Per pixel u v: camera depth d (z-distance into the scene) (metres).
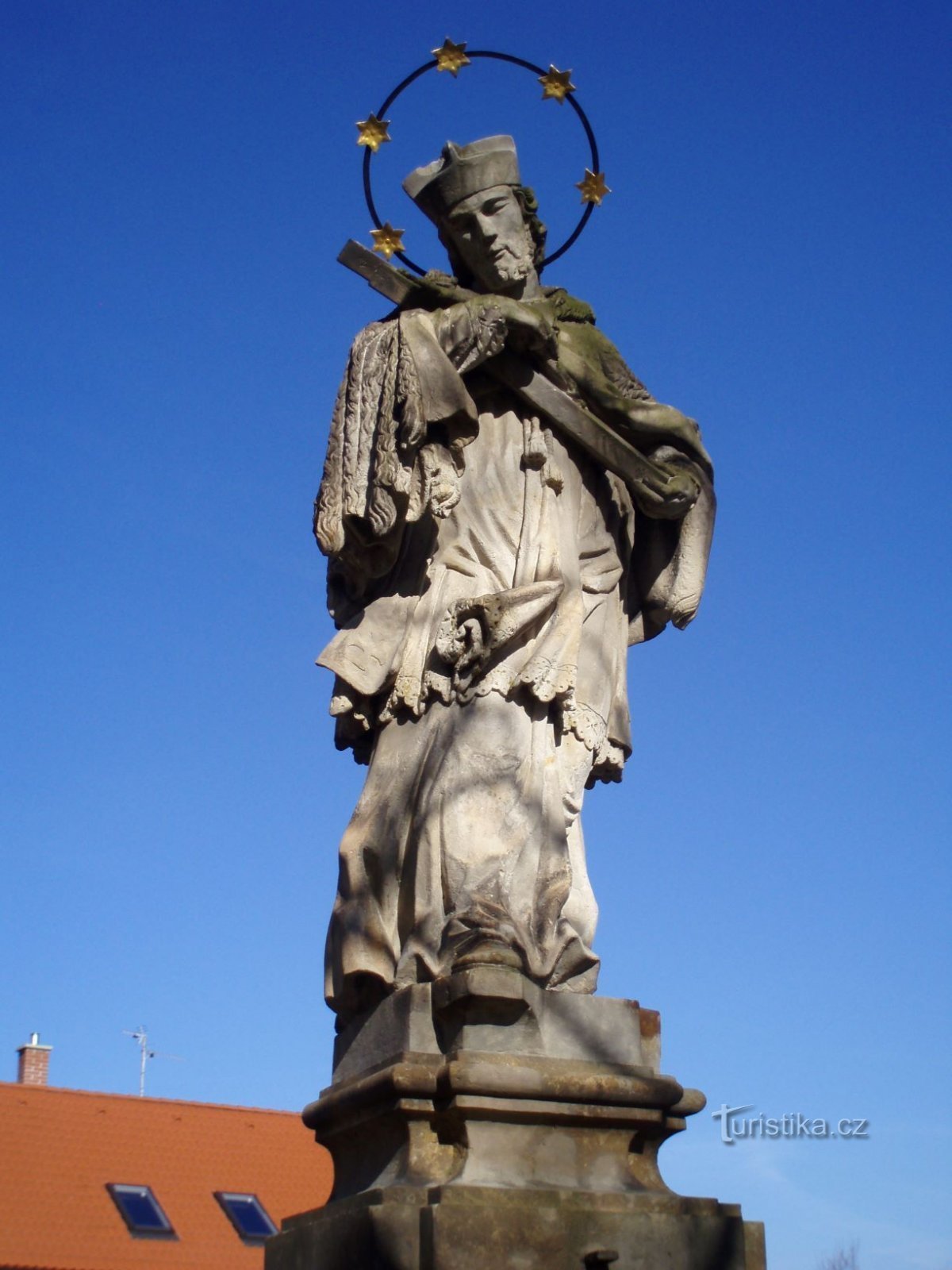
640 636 9.26
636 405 8.99
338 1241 7.23
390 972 8.02
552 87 9.35
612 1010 7.84
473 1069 7.30
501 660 8.33
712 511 9.19
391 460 8.33
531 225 9.20
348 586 8.85
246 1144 27.06
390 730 8.48
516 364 8.84
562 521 8.72
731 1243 7.39
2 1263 23.59
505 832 8.05
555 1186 7.30
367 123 9.26
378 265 8.97
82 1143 26.05
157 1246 24.58
